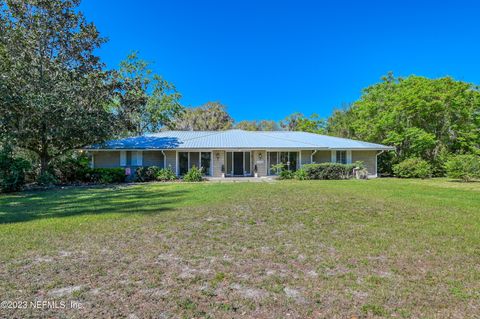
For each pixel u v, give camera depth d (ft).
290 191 40.96
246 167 75.10
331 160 76.64
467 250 16.17
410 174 74.90
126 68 105.60
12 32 51.67
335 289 11.43
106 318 9.44
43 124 54.65
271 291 11.29
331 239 18.19
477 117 84.28
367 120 99.19
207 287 11.66
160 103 110.93
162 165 72.49
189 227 21.11
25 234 19.22
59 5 55.06
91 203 32.68
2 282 12.07
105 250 16.15
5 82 48.42
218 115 162.30
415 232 19.81
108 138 62.75
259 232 19.80
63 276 12.70
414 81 91.66
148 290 11.39
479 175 63.36
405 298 10.71
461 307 10.09
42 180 54.08
